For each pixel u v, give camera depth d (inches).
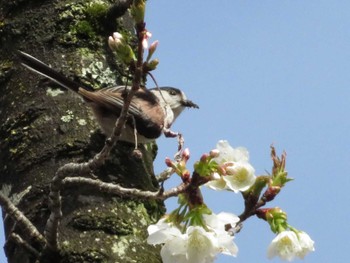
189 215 264.7
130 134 410.0
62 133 370.0
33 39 415.2
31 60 399.9
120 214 339.3
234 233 288.0
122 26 433.1
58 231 329.7
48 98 386.3
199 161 265.3
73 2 426.0
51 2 426.0
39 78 395.5
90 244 325.1
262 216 287.6
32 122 377.4
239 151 275.7
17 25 420.8
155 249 337.1
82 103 385.1
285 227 283.0
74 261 319.3
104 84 406.6
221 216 266.1
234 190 271.4
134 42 433.7
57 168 357.1
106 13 423.5
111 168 366.0
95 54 413.7
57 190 301.0
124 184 362.9
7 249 345.7
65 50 410.6
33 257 320.5
